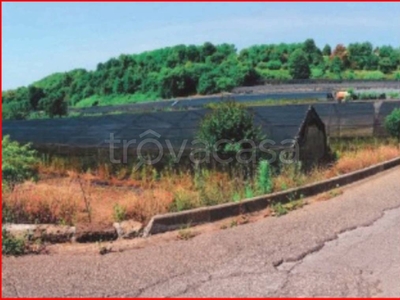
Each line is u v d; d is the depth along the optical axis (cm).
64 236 801
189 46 12612
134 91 11281
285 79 10462
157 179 1603
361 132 2433
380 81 8256
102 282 639
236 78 10062
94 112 7025
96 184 1550
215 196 1048
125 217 921
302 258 748
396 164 1748
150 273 673
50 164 1895
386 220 975
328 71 12175
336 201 1138
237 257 743
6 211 884
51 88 12256
